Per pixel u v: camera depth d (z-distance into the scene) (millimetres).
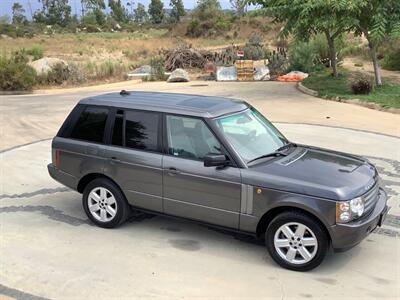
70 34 91125
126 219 7000
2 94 24438
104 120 6906
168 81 28234
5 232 6852
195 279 5535
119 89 24953
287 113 16641
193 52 36156
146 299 5109
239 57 35875
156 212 6613
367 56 34312
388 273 5699
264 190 5691
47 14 121000
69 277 5578
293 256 5699
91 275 5625
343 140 12609
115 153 6688
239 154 6008
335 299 5129
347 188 5484
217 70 28828
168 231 6895
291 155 6371
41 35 85750
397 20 19266
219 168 5969
